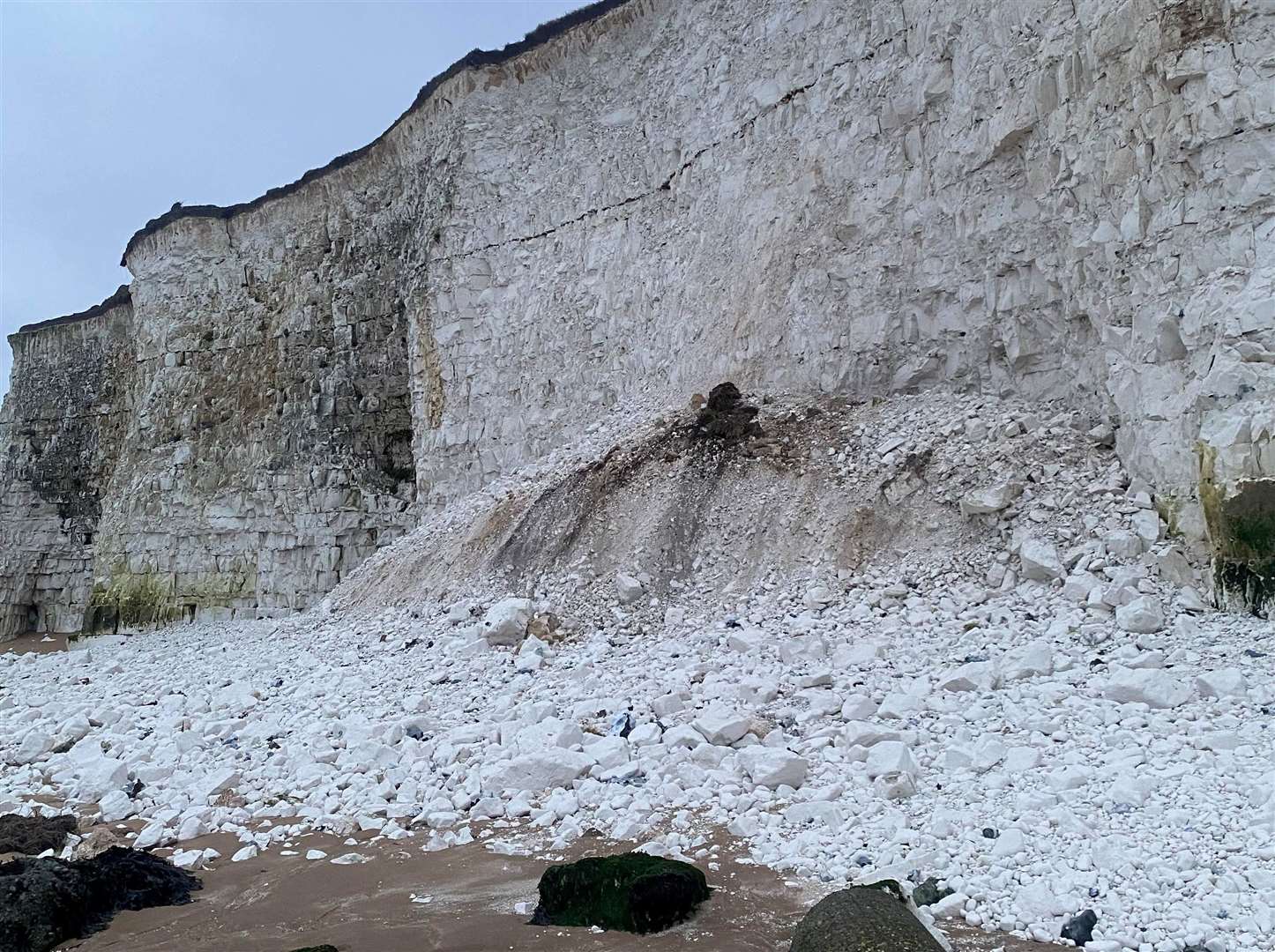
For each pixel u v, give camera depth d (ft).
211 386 103.96
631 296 69.00
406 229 91.40
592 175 74.28
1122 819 19.93
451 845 23.94
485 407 77.61
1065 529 36.99
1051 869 18.21
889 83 53.21
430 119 89.76
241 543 93.35
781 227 57.88
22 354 141.79
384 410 90.79
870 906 16.11
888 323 50.60
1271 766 21.24
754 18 64.85
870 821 21.77
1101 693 26.91
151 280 113.50
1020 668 29.50
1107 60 39.68
